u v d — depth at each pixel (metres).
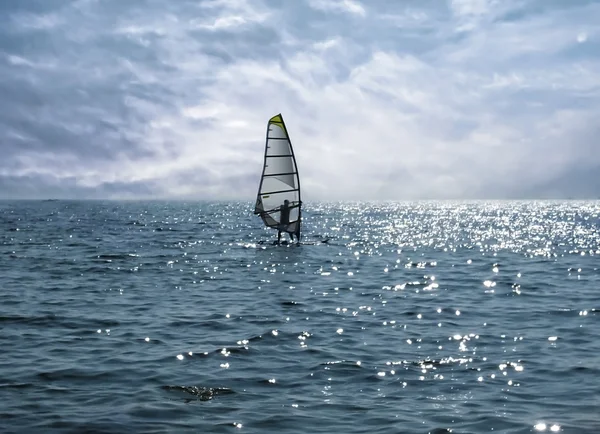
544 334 19.38
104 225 80.75
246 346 17.53
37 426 11.26
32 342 17.77
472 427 11.50
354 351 17.08
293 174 47.84
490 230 79.81
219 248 48.91
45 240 54.75
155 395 13.14
